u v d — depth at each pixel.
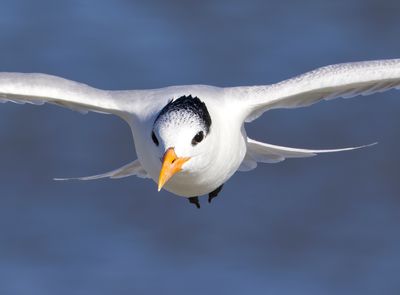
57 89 10.89
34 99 11.18
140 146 10.60
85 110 11.38
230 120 10.76
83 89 10.93
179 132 10.00
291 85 10.95
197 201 12.52
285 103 11.57
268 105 11.28
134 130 10.67
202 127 10.13
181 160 10.02
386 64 11.02
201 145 10.16
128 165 12.20
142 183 18.58
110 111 10.95
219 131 10.55
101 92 10.92
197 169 10.47
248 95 10.88
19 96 11.07
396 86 11.52
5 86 10.85
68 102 11.16
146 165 10.66
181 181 10.86
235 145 10.88
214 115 10.48
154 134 10.14
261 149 12.19
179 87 10.84
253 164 12.33
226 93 10.88
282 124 19.73
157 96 10.66
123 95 10.81
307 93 11.26
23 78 10.93
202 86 10.91
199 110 10.19
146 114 10.50
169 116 10.10
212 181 10.96
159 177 10.49
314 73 11.02
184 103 10.21
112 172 12.20
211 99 10.64
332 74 10.98
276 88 10.94
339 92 11.47
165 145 10.00
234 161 11.05
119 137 19.69
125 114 10.81
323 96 11.54
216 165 10.71
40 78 10.96
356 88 11.41
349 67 11.02
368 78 10.98
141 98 10.71
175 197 18.30
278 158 12.27
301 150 12.04
